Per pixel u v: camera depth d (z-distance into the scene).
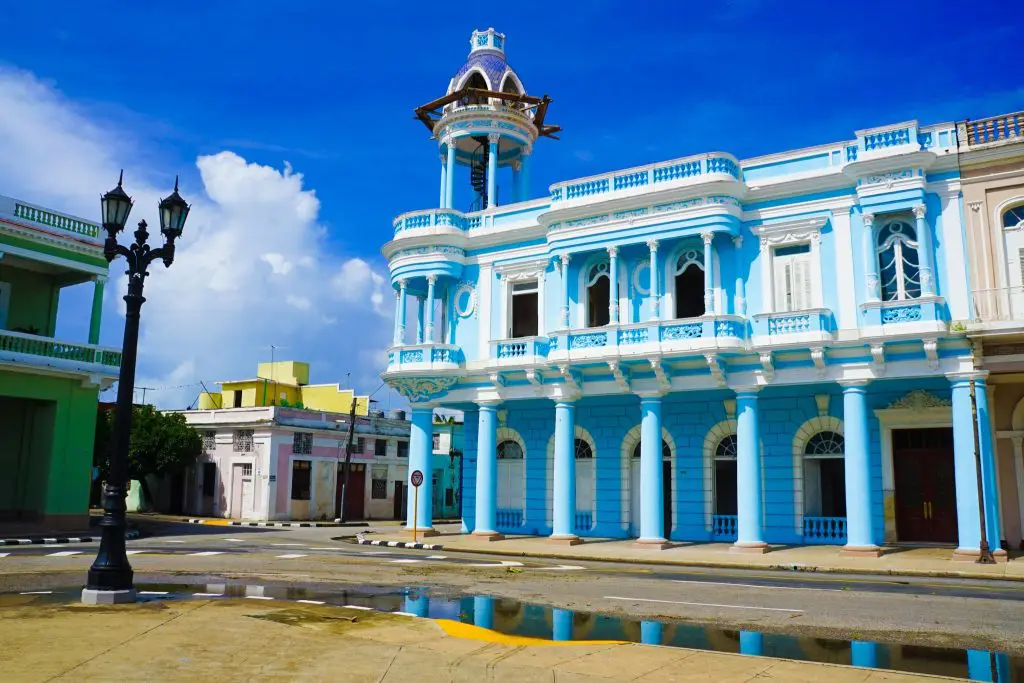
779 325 20.78
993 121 19.66
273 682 6.38
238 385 48.44
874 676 6.81
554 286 25.25
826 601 11.70
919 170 19.81
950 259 19.64
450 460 51.25
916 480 21.42
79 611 9.53
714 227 21.66
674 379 22.25
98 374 26.98
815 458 22.52
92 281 28.36
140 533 27.41
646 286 23.48
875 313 19.64
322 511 42.06
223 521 37.81
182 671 6.66
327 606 10.41
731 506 23.52
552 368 23.91
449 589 12.82
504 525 27.09
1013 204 19.19
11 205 25.53
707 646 8.41
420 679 6.60
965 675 7.20
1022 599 12.07
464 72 29.16
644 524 21.86
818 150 21.58
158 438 40.81
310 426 41.72
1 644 7.50
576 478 26.19
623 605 11.20
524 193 29.52
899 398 21.31
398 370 26.36
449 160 28.77
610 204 23.09
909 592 12.96
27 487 26.81
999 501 20.19
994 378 19.61
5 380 25.09
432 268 26.72
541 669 6.99
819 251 21.19
